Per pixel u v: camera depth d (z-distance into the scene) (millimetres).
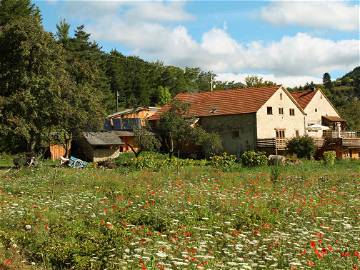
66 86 44000
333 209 16125
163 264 9234
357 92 148000
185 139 52719
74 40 82875
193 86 141500
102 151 56781
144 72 114125
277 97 59531
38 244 11469
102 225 13234
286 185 23688
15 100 41031
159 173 29172
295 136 58156
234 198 17938
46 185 23844
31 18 44688
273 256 10125
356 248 10773
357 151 58156
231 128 58750
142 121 62188
